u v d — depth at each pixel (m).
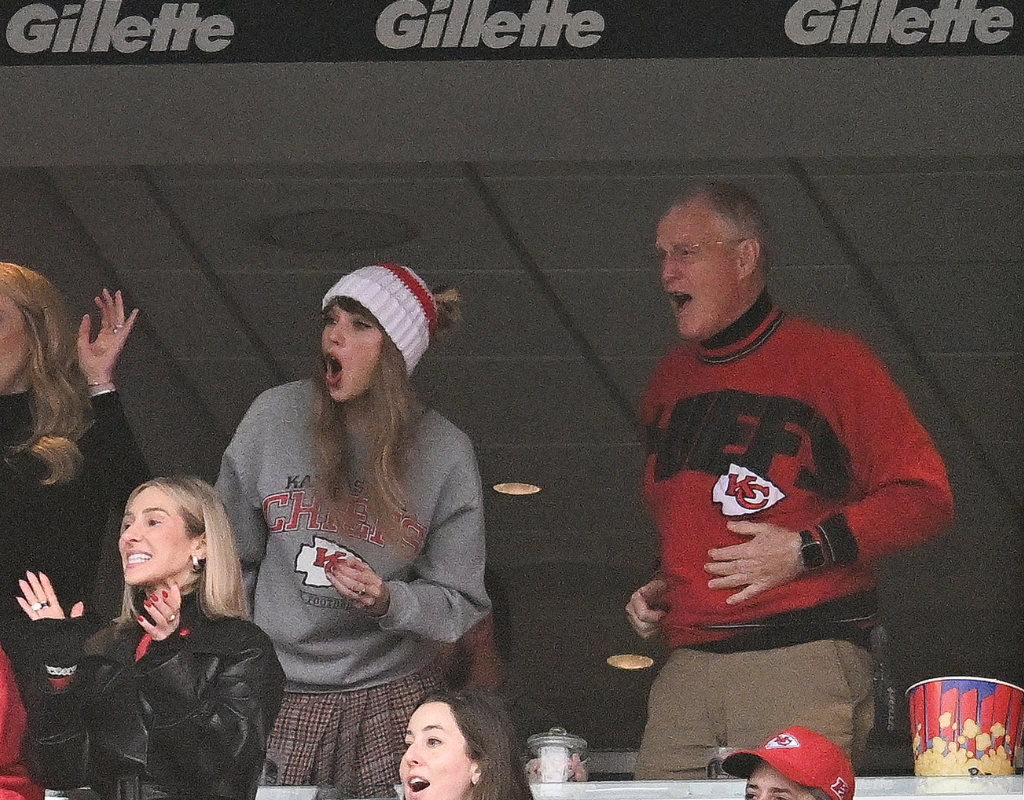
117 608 18.06
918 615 18.36
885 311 18.95
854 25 19.25
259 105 19.52
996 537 18.48
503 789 14.09
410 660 17.61
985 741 16.05
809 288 19.11
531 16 19.39
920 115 19.20
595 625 18.45
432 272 19.31
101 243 19.27
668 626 18.42
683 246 19.20
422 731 14.20
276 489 18.22
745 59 19.27
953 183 19.12
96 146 19.47
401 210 19.42
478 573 18.33
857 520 18.52
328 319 18.72
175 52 19.47
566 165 19.42
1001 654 18.31
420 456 18.44
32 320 18.73
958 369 18.86
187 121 19.53
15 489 18.05
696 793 15.79
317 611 17.62
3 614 17.70
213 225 19.36
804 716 18.02
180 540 14.75
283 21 19.48
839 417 18.77
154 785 13.68
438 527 18.36
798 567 18.41
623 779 18.06
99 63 19.45
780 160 19.27
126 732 13.59
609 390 19.03
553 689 18.27
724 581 18.39
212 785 13.59
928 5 19.17
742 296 19.09
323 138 19.56
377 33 19.45
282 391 18.73
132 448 18.67
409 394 18.58
